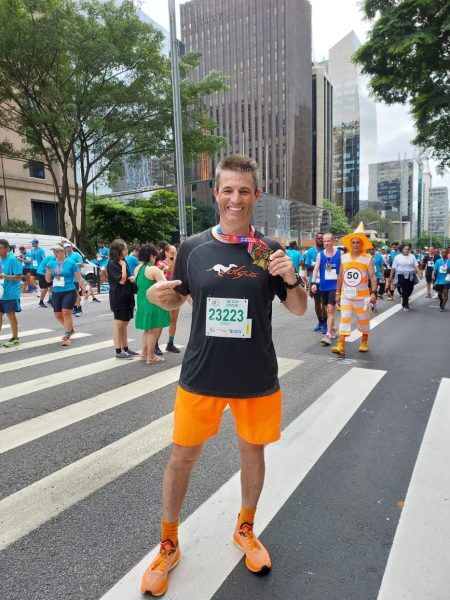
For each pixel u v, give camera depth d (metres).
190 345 2.01
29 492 2.85
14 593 2.00
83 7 19.52
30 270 16.77
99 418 4.13
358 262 6.44
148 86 21.44
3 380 5.39
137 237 32.16
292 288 1.98
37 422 4.04
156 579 1.99
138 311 6.08
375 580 2.06
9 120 21.91
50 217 31.97
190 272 1.97
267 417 2.02
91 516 2.59
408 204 138.25
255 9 95.00
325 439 3.61
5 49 18.44
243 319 1.90
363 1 12.53
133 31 19.92
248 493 2.20
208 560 2.20
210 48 100.94
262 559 2.12
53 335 8.34
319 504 2.68
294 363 6.07
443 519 2.52
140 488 2.90
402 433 3.71
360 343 7.44
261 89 96.38
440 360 6.19
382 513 2.59
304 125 99.88
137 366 6.00
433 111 13.50
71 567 2.17
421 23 11.68
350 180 132.12
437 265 11.90
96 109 21.27
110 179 25.94
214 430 2.05
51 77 20.53
